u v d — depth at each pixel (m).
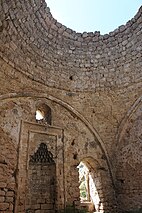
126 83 10.66
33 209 8.35
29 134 8.41
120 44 11.16
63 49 10.91
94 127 10.38
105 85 11.02
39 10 9.55
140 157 9.27
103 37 11.57
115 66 11.12
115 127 10.41
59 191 8.18
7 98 8.02
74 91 10.67
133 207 8.81
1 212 6.46
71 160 9.12
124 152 9.84
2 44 7.87
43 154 8.93
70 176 8.77
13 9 7.94
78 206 8.38
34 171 9.01
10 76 8.35
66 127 9.68
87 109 10.57
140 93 10.07
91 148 9.92
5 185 6.88
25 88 8.91
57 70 10.48
